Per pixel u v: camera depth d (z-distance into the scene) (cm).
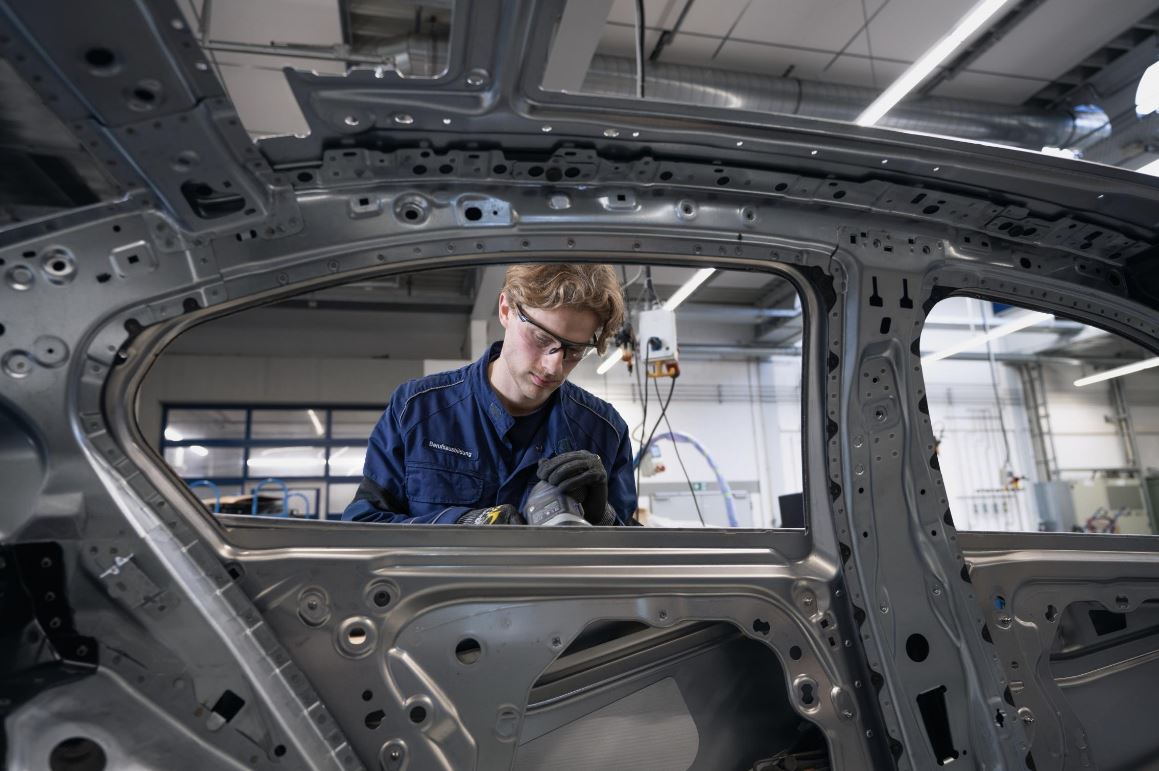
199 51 85
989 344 1134
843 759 128
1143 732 156
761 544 137
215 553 107
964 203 142
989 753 134
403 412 171
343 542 116
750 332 1134
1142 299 167
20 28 80
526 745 124
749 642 141
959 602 139
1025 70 561
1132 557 158
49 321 100
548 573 121
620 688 132
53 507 98
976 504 1108
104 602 98
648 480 1043
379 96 102
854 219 141
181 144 98
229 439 953
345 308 969
